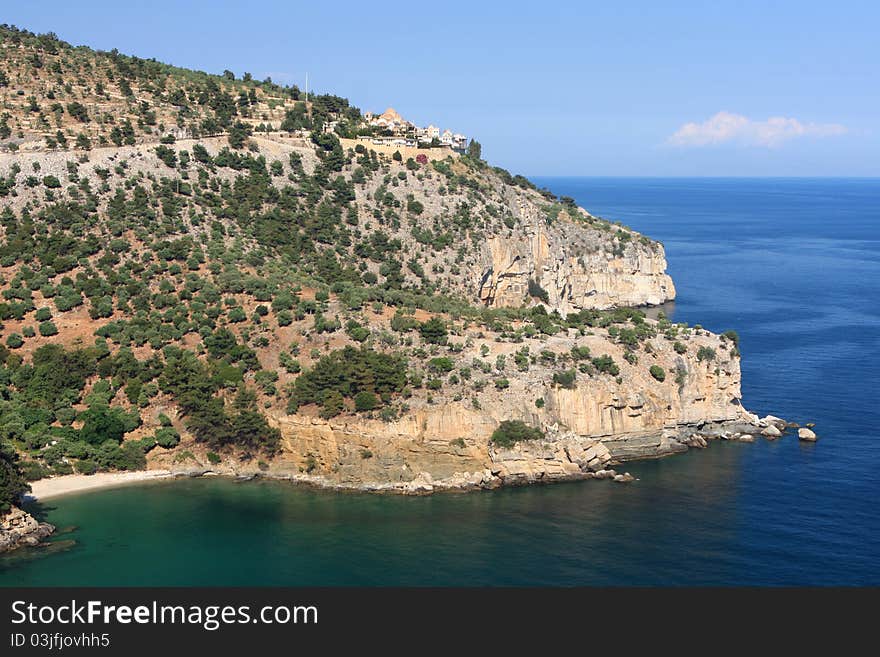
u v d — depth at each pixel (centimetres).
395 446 13875
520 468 14075
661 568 11206
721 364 16488
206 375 14625
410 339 15525
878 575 11050
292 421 14125
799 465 14775
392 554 11550
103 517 12462
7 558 11238
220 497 13275
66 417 14312
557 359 15425
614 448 15162
